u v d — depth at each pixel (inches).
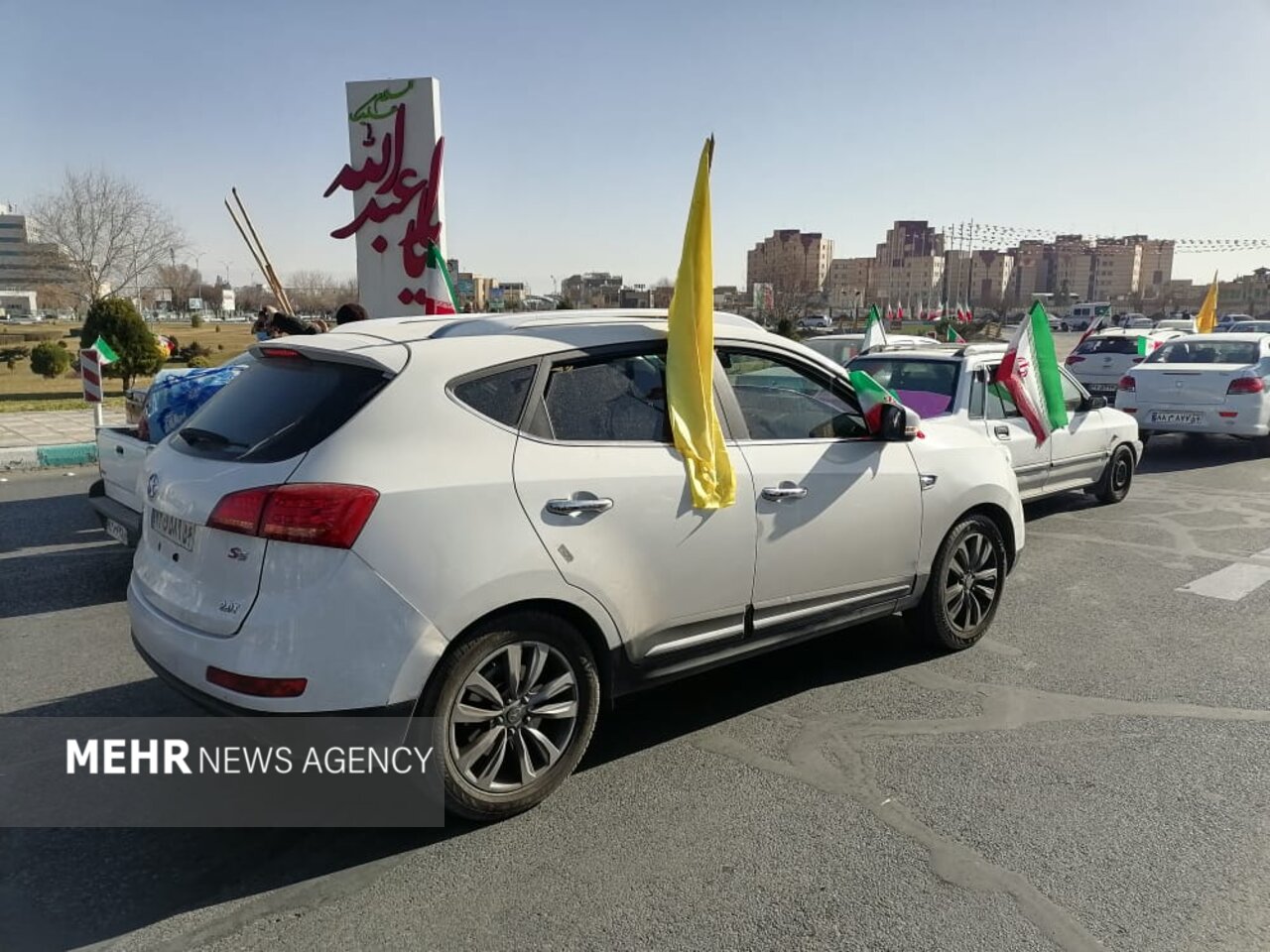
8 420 566.9
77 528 304.3
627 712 167.3
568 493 128.3
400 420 119.0
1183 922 108.5
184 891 114.4
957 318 1594.5
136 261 1608.0
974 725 161.9
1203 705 171.0
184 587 122.6
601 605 132.8
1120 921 108.6
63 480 392.2
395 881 116.3
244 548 114.0
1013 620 220.5
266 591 112.0
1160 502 371.6
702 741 155.7
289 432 119.5
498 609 124.2
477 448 123.0
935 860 121.0
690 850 123.0
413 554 114.7
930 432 189.9
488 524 120.6
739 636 153.5
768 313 2598.4
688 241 141.3
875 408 172.6
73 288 1744.6
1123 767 146.9
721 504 143.9
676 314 143.0
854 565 168.6
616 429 138.0
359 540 111.7
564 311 156.1
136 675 182.1
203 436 131.1
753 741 155.7
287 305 413.4
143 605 131.0
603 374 140.0
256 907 111.0
